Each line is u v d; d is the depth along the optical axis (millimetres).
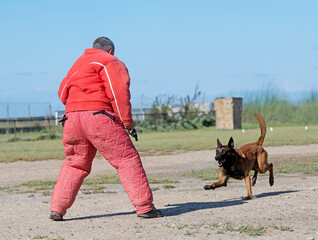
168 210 6902
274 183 9953
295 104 41250
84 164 6410
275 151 17250
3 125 34375
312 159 14336
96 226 5910
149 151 18297
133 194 6238
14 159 16203
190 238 5082
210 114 38625
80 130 6199
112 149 6188
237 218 6094
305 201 7285
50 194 9273
